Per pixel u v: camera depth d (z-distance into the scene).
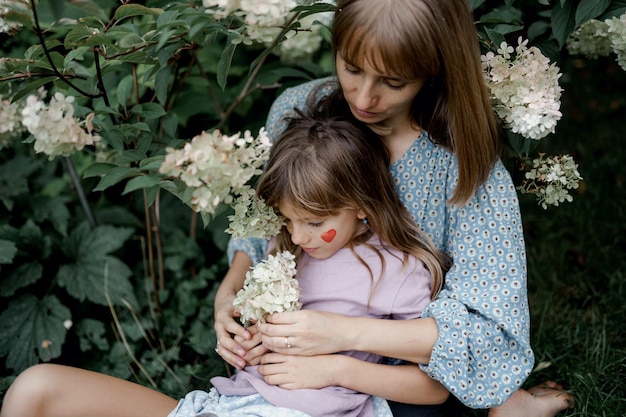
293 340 1.51
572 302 2.32
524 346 1.57
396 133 1.63
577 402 1.89
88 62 1.99
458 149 1.52
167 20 1.41
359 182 1.55
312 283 1.65
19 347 2.03
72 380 1.56
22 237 2.15
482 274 1.59
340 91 1.66
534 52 1.54
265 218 1.55
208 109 2.24
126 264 2.32
